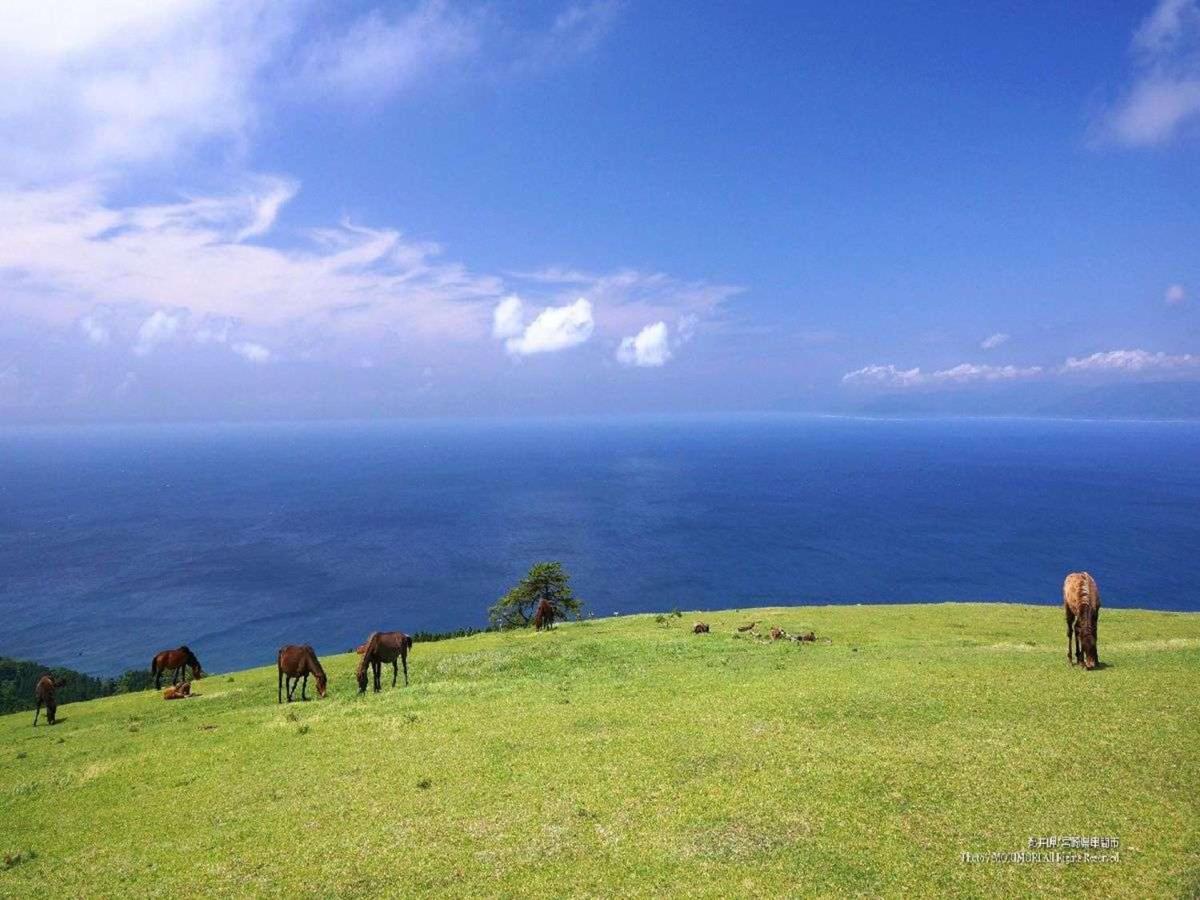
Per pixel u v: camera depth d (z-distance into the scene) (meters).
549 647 39.78
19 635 147.88
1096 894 11.25
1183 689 21.12
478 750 20.39
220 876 13.70
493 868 13.22
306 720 26.33
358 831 15.40
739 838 13.66
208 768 21.16
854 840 13.29
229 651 135.50
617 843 13.84
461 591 181.25
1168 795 14.33
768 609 55.75
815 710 21.58
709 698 24.56
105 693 80.25
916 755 17.19
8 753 27.98
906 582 175.50
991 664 27.19
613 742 20.03
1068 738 17.58
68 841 16.64
